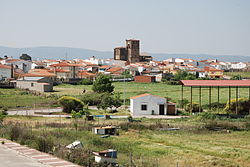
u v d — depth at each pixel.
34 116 71.69
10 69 155.38
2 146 36.19
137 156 38.59
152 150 43.28
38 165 28.78
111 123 62.19
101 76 115.12
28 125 55.53
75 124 56.00
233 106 81.69
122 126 58.47
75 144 36.06
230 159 40.62
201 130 58.44
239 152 43.22
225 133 56.72
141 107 83.75
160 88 142.50
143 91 129.75
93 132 52.62
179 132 56.84
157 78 182.00
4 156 31.73
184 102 95.25
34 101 94.50
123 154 39.06
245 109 81.06
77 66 194.50
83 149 34.12
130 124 60.69
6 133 42.97
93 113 82.19
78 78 171.38
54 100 96.94
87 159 30.06
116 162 31.77
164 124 62.50
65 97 81.00
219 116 73.12
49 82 130.00
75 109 80.62
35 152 33.56
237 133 56.94
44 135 42.34
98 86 113.12
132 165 31.59
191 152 42.47
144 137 52.06
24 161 30.00
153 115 82.81
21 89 122.38
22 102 92.38
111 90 114.44
